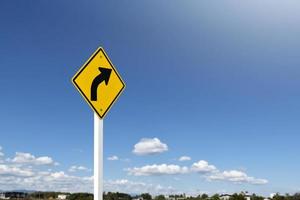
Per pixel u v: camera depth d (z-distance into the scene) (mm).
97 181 3494
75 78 3535
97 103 3633
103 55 3740
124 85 3859
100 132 3605
